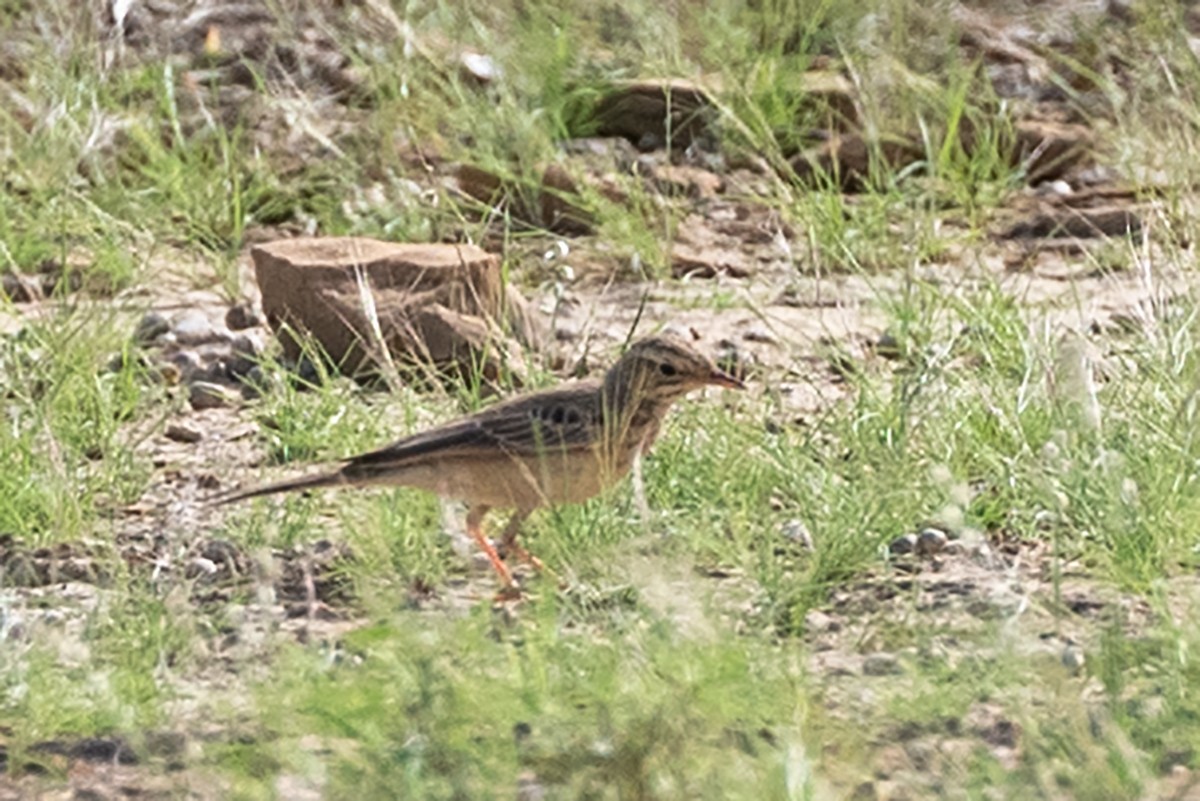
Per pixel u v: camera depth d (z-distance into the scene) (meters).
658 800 8.63
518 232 18.27
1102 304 16.09
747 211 18.69
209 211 18.30
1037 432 12.78
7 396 14.20
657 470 12.48
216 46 21.08
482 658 9.95
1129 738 9.16
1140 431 12.40
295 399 14.23
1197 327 13.81
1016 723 9.38
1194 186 17.72
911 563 11.68
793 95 19.97
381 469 11.71
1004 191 18.67
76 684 10.03
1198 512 11.44
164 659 10.22
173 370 15.16
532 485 11.66
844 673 10.20
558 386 11.96
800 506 12.10
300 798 8.85
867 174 19.25
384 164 19.03
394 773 8.89
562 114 20.23
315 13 21.50
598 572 11.35
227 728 9.63
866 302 16.41
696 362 11.84
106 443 13.58
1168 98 19.05
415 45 20.64
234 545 12.06
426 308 15.07
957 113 19.09
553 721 9.28
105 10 21.27
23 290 16.97
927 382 13.27
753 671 9.84
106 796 9.10
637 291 17.05
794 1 21.11
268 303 15.44
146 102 20.34
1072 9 21.84
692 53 21.12
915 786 8.84
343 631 10.95
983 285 15.66
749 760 8.82
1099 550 11.38
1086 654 10.00
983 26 21.73
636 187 18.64
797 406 14.15
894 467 12.16
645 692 9.41
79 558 12.08
